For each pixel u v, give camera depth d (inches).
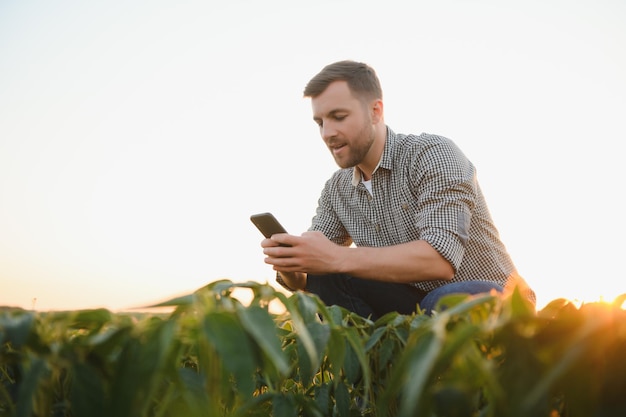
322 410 28.3
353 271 63.6
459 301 21.6
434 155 75.5
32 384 18.3
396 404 26.7
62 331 20.1
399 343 26.9
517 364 17.5
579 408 17.3
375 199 83.7
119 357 18.8
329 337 23.9
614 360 17.4
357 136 80.6
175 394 20.8
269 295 22.2
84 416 18.8
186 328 19.4
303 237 62.5
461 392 16.8
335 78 81.0
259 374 29.1
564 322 18.3
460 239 69.9
